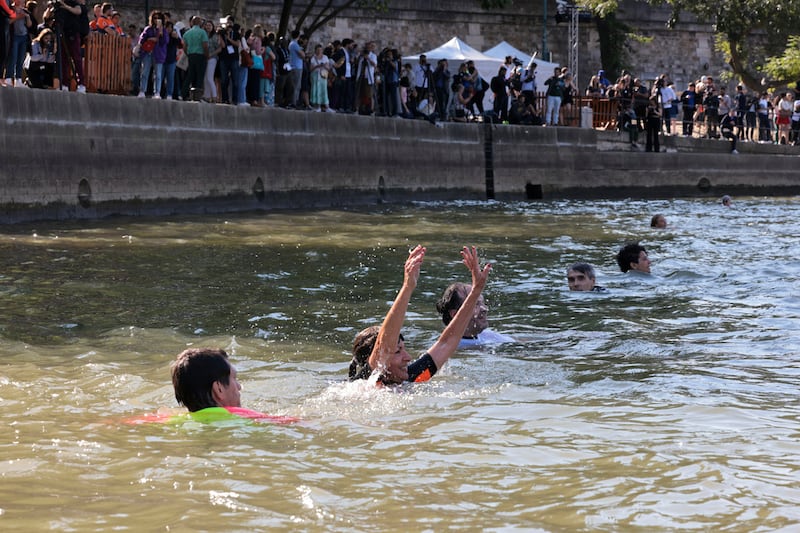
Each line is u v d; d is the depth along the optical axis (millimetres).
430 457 8180
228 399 9445
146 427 8906
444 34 68688
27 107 28688
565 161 52500
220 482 7414
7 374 11227
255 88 37594
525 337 14000
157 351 12797
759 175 60844
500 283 19531
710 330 14648
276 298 17266
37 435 8664
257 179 37312
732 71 74688
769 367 12062
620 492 7355
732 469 7914
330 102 42062
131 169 32312
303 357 12625
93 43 31688
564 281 19906
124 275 19406
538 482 7578
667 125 59219
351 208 39438
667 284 19375
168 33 33688
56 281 18391
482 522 6711
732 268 21969
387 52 44875
